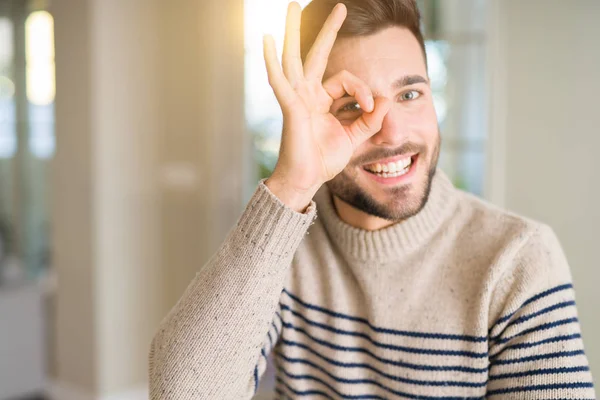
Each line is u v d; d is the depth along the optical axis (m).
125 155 2.88
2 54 4.20
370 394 0.94
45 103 4.11
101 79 2.77
